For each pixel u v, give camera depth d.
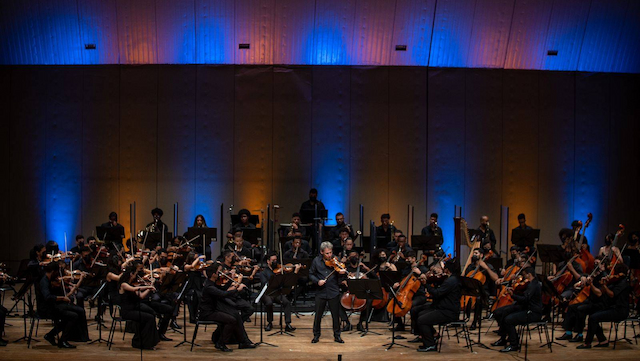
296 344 9.38
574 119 15.84
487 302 8.98
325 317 11.54
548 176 15.82
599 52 15.73
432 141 15.66
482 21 15.16
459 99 15.70
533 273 9.01
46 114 15.44
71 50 15.33
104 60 15.45
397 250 11.91
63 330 9.03
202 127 15.55
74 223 15.45
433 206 15.66
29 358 8.42
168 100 15.51
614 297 9.23
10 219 15.39
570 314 9.73
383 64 15.64
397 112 15.65
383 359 8.54
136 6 14.80
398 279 9.70
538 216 15.80
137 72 15.50
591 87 15.84
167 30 15.12
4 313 9.22
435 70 15.67
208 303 8.91
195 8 14.85
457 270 9.41
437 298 9.05
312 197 14.33
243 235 12.38
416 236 11.84
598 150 15.84
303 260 10.40
